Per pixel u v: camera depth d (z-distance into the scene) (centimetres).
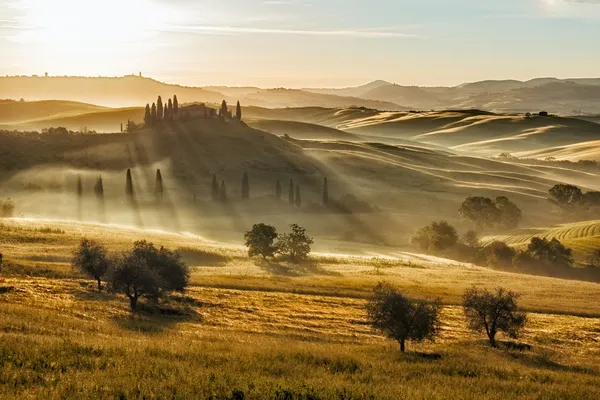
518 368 3359
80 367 1952
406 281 8031
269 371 2339
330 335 4494
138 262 4984
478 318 4666
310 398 1723
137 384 1683
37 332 2988
